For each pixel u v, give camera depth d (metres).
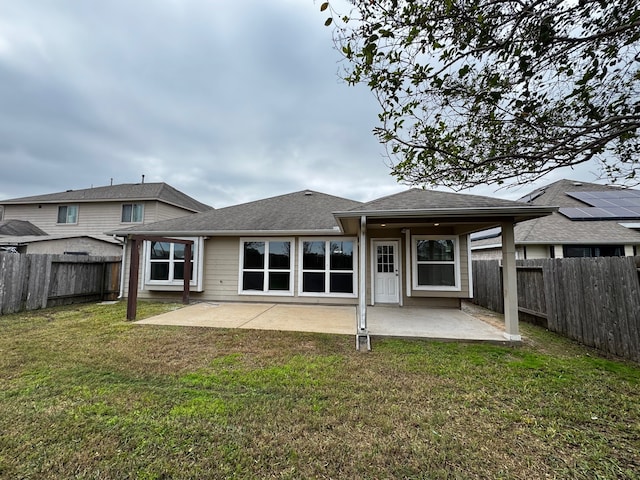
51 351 4.64
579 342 5.38
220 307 8.69
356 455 2.34
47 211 17.80
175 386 3.50
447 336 5.59
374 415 2.90
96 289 9.84
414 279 8.50
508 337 5.34
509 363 4.34
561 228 11.12
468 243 8.38
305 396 3.28
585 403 3.18
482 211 5.28
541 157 2.45
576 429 2.71
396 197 6.75
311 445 2.44
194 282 9.64
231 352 4.74
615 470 2.19
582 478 2.12
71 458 2.26
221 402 3.12
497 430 2.69
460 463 2.26
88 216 17.41
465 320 7.09
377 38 2.30
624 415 2.94
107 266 10.23
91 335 5.57
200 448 2.39
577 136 2.25
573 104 2.33
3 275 7.27
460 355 4.69
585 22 2.10
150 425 2.69
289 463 2.24
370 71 2.49
